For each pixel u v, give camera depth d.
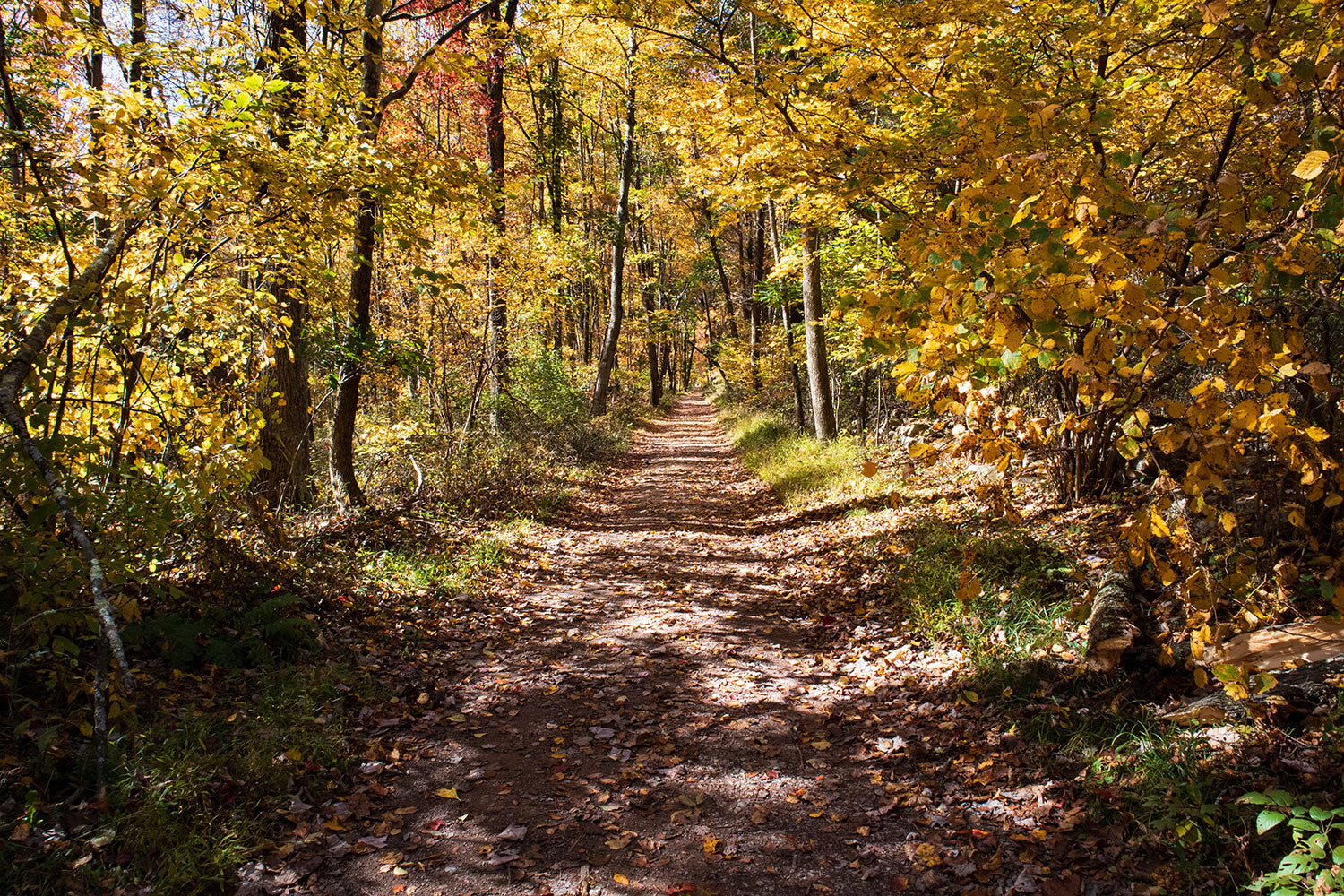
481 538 8.20
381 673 4.79
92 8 6.68
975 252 2.66
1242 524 4.21
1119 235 2.62
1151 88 4.99
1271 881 2.34
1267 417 2.50
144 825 2.87
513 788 3.64
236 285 5.47
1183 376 5.41
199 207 4.65
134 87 4.95
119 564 3.40
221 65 5.41
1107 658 3.87
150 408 5.00
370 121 5.77
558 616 6.31
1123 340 2.65
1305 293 3.47
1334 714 2.99
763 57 5.95
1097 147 4.50
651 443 21.52
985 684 4.24
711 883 2.95
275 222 5.23
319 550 6.42
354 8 7.66
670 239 31.09
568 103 17.69
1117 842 2.89
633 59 10.46
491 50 8.95
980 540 5.91
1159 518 2.82
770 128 6.06
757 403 23.70
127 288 3.97
